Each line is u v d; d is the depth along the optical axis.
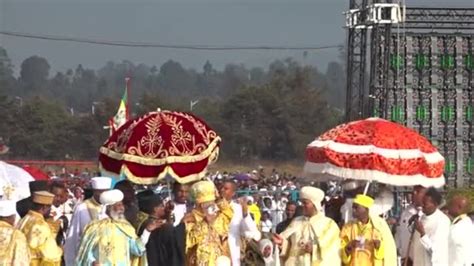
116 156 29.28
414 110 67.25
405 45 67.12
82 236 25.22
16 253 24.61
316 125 151.62
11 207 24.86
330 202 31.98
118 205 25.36
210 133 30.02
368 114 64.94
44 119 155.62
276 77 160.50
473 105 67.69
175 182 29.61
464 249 28.94
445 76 67.62
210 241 26.61
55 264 26.05
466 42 67.69
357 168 29.47
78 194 46.84
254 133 149.75
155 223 26.27
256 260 27.92
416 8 68.69
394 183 29.45
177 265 26.14
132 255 25.55
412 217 29.50
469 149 67.81
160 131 29.19
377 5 63.19
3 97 155.50
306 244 27.64
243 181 66.19
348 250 27.94
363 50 67.88
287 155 149.62
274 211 51.53
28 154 154.50
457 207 29.52
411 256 29.53
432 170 30.09
